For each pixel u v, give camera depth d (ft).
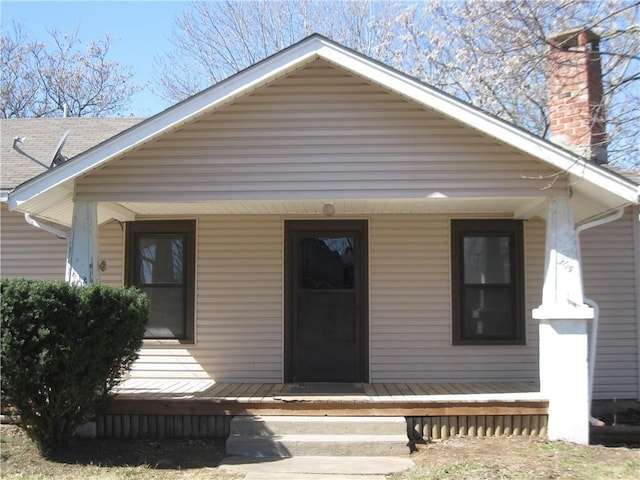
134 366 30.01
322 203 26.13
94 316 20.79
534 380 29.43
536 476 19.02
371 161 23.57
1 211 30.94
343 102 23.77
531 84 47.73
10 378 19.74
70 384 20.51
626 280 29.84
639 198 21.50
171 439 23.75
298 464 20.86
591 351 24.94
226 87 23.11
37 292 19.94
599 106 26.53
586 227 23.49
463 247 30.07
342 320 29.99
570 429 23.02
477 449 22.27
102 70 88.99
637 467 19.92
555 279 23.29
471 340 29.60
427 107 23.38
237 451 22.15
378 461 21.16
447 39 54.95
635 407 28.99
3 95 82.38
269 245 30.25
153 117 22.91
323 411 23.66
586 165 21.95
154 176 23.81
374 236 30.07
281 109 23.86
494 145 23.39
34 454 21.53
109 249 30.58
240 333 29.94
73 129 39.14
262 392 26.43
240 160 23.77
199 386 28.25
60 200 24.58
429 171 23.43
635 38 28.25
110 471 19.77
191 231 30.37
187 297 30.17
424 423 23.82
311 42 23.16
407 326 29.76
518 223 29.84
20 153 34.47
